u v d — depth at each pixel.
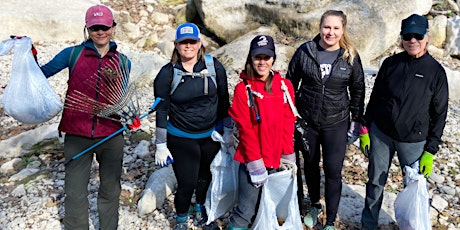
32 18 8.30
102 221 3.52
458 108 6.45
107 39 3.09
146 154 5.14
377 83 3.42
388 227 3.91
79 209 3.30
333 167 3.54
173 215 4.14
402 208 3.43
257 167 3.09
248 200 3.22
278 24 8.80
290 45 8.37
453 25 8.48
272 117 3.07
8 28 8.16
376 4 8.34
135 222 4.04
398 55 3.29
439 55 8.34
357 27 8.02
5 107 3.13
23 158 5.09
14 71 3.11
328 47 3.41
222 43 9.45
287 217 3.37
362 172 4.84
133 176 4.74
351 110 3.64
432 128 3.25
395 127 3.28
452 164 4.95
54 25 8.43
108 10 3.07
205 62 3.31
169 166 4.63
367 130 3.58
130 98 3.24
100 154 3.33
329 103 3.42
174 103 3.30
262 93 3.07
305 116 3.54
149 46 8.99
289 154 3.30
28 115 3.15
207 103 3.33
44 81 3.14
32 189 4.52
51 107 3.16
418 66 3.16
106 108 3.15
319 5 8.54
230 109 3.16
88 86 3.11
